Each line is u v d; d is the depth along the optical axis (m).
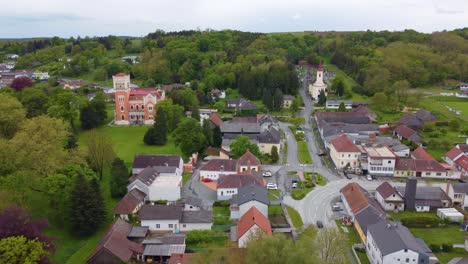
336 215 104.56
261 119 183.62
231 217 101.88
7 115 117.94
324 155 151.88
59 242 90.62
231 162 128.25
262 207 98.88
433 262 81.44
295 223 99.56
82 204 92.12
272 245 66.19
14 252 65.31
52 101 178.75
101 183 123.00
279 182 125.81
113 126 190.38
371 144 145.75
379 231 83.81
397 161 132.62
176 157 131.75
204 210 101.44
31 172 94.00
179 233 95.12
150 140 161.25
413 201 107.00
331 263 76.19
